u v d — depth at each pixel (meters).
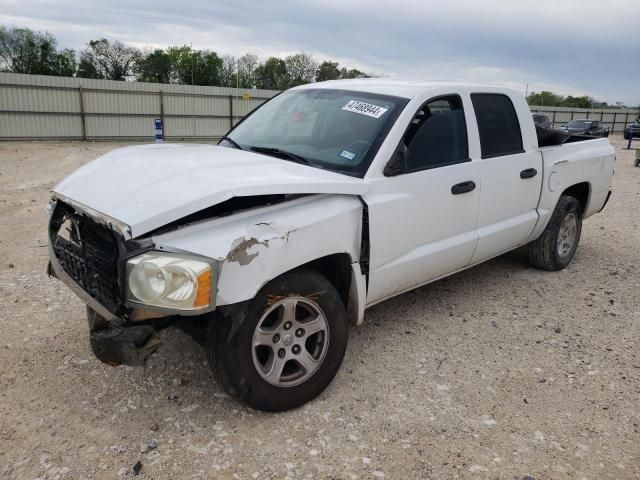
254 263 2.77
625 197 11.45
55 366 3.58
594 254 6.62
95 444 2.83
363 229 3.37
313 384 3.19
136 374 3.50
